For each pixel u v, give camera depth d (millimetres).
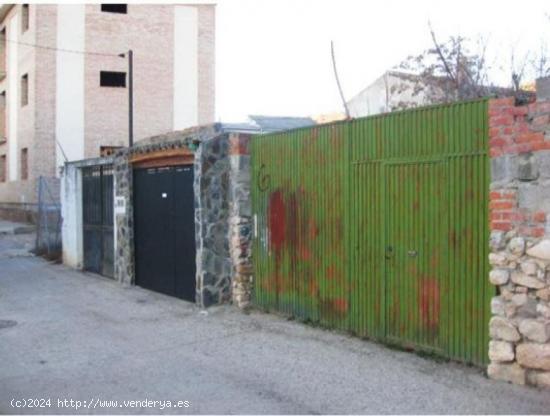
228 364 6551
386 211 7031
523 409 4984
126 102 30344
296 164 8453
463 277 6145
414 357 6535
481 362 5969
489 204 5836
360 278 7410
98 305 10203
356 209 7457
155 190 11344
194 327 8344
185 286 10320
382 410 5090
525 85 10922
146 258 11812
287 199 8641
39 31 28531
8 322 8906
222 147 9648
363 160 7348
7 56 33469
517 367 5551
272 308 9008
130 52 26453
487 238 5910
